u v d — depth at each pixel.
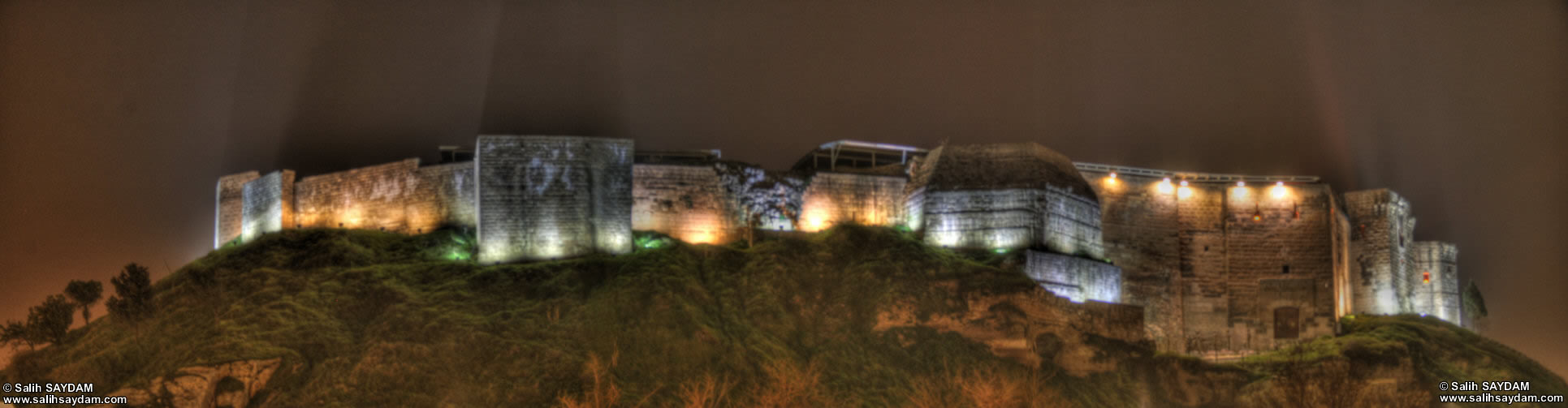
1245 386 66.00
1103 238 78.44
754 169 78.62
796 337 64.31
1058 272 72.06
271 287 65.56
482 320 61.78
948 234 75.06
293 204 78.88
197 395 54.34
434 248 72.06
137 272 64.06
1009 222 73.62
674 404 56.53
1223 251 79.75
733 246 74.00
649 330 61.53
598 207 72.94
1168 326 78.00
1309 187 80.12
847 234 73.06
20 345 62.53
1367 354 69.25
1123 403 63.38
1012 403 59.78
